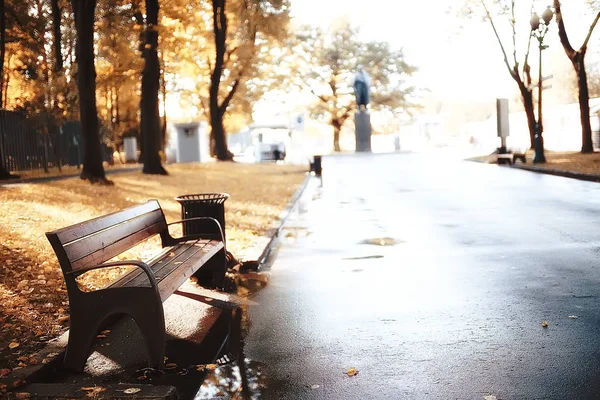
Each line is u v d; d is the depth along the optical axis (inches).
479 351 201.6
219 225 311.0
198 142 1752.0
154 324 192.9
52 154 1209.4
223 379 185.0
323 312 255.6
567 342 207.6
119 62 1026.7
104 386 172.7
